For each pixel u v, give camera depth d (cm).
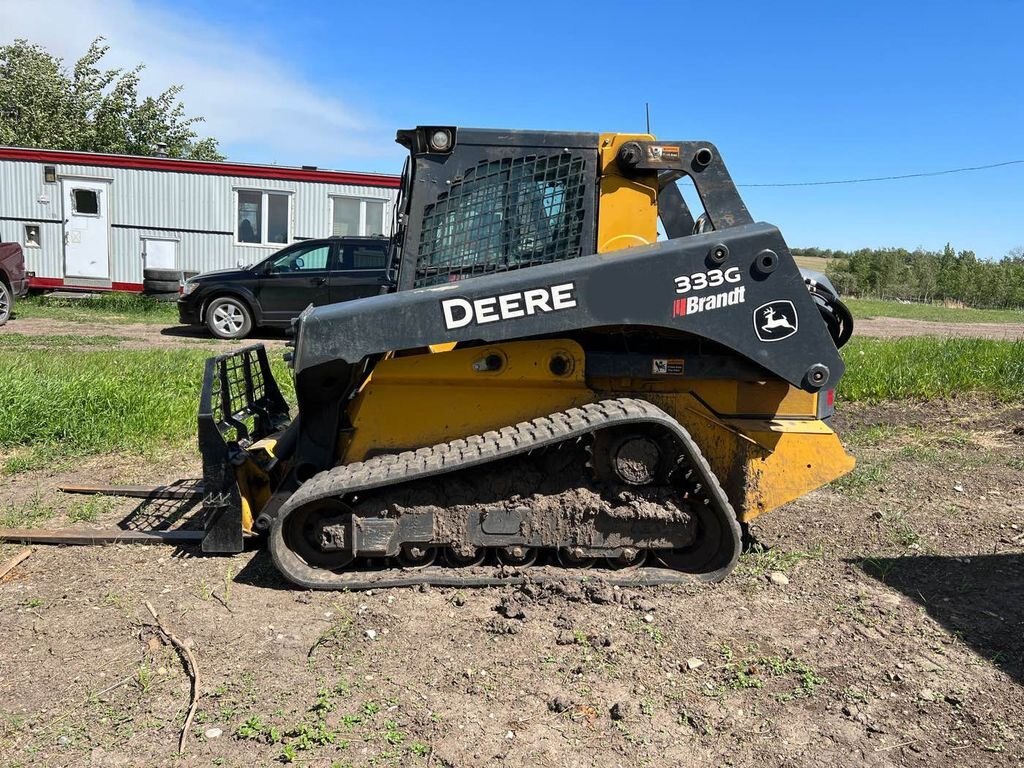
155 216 1775
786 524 520
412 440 423
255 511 461
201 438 440
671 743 290
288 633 366
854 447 718
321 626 373
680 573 419
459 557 420
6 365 907
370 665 339
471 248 425
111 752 282
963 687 327
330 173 1761
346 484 389
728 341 390
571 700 313
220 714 304
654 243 403
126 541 476
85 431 704
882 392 903
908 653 354
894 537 497
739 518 429
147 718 302
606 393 424
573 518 409
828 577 436
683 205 477
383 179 1781
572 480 412
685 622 378
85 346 1260
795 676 334
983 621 385
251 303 1427
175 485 588
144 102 3166
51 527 501
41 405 721
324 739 288
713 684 327
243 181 1759
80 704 311
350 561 418
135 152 3120
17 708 307
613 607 391
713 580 416
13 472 627
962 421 814
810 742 291
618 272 384
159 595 406
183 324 1479
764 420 434
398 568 423
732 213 420
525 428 403
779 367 393
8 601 399
